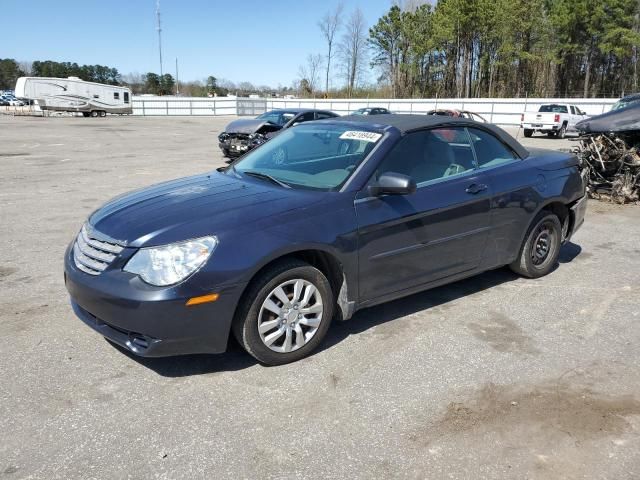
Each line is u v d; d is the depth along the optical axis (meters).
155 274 3.10
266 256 3.29
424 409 3.11
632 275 5.52
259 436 2.84
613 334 4.12
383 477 2.55
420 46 59.53
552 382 3.42
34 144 19.83
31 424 2.91
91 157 15.95
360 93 67.50
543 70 57.09
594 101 34.59
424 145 4.30
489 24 55.47
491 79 59.06
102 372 3.46
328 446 2.77
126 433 2.85
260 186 3.94
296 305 3.54
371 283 3.89
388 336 4.03
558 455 2.72
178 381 3.37
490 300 4.77
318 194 3.71
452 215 4.26
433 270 4.27
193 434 2.85
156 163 14.61
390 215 3.87
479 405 3.15
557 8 52.22
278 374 3.46
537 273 5.29
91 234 3.49
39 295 4.79
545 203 5.04
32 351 3.73
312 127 4.73
